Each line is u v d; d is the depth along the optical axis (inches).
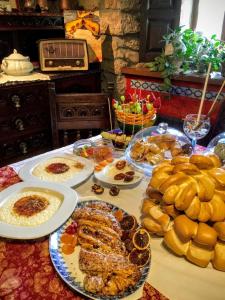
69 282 20.3
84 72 78.9
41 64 75.4
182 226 21.9
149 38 82.7
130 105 43.4
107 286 19.5
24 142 76.2
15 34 77.9
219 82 65.9
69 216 26.8
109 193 32.6
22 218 26.8
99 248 22.4
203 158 24.3
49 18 78.9
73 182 33.6
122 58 84.4
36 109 74.8
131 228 25.2
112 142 45.1
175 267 22.4
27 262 22.9
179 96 76.0
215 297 20.0
